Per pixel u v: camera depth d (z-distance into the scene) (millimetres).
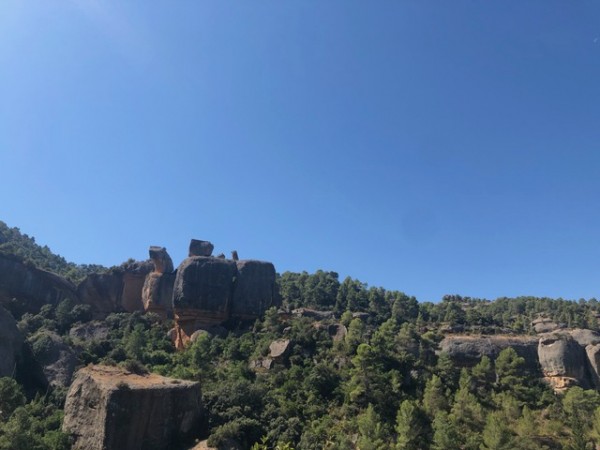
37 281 127938
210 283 123500
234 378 84500
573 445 73562
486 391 93562
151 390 65688
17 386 68938
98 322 124500
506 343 114250
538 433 81000
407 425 69625
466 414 78625
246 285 125812
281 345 94875
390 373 84875
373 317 134750
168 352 110000
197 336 108312
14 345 88312
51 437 62094
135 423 62844
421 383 87812
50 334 98312
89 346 100000
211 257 129500
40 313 122625
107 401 62438
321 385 81438
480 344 113250
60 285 132250
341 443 64438
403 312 141875
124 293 140500
